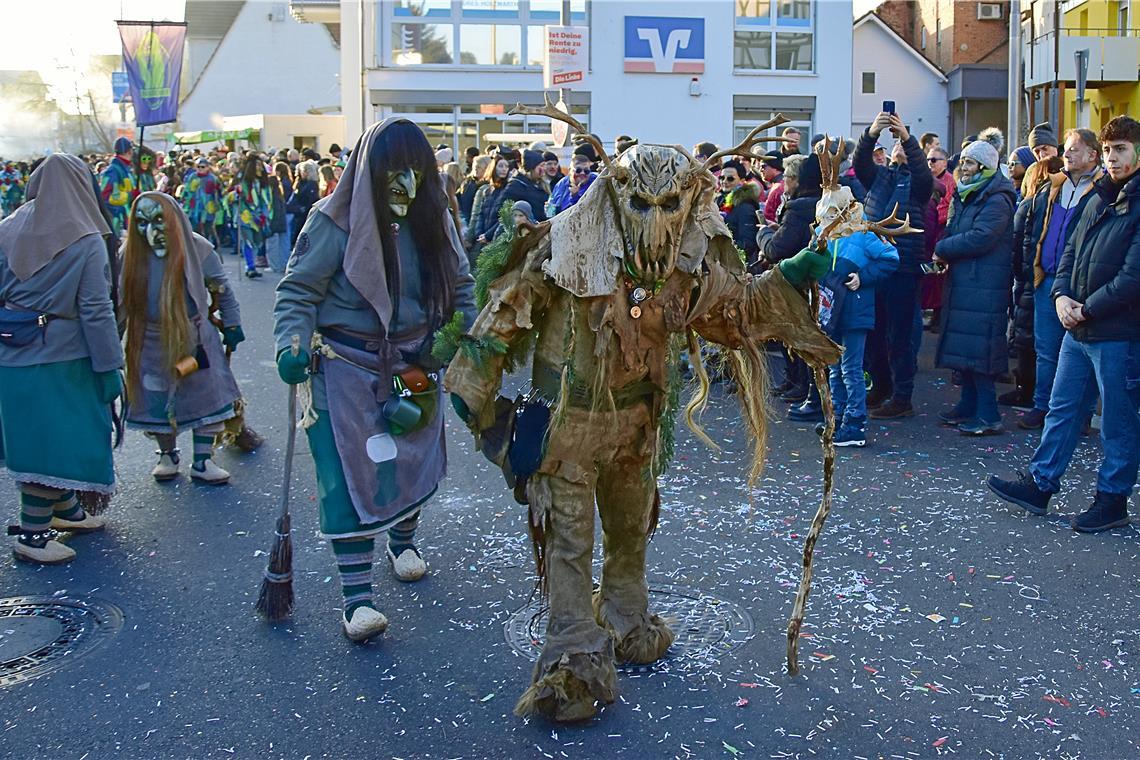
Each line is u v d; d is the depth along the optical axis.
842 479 6.90
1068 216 7.68
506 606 4.98
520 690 4.17
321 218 4.55
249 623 4.84
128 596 5.17
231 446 7.85
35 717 4.03
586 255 3.70
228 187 23.81
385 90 25.23
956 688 4.13
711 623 4.73
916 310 8.64
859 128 42.19
